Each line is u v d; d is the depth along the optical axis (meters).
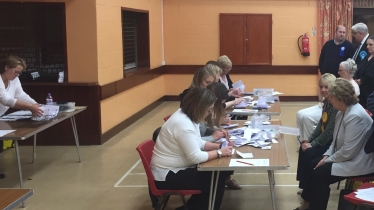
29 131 3.70
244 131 3.42
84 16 5.57
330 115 3.55
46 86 5.63
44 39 5.86
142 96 7.79
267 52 8.98
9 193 2.14
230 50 9.04
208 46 9.10
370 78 4.81
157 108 8.60
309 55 8.90
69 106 4.73
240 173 4.59
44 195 4.04
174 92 9.38
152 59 8.45
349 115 2.97
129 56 7.89
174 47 9.22
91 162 5.05
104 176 4.55
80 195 4.03
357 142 2.94
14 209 3.72
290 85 9.06
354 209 2.64
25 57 5.88
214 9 8.98
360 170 2.96
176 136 2.86
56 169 4.81
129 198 3.94
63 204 3.82
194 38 9.12
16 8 5.77
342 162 3.02
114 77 6.31
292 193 3.99
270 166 2.59
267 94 5.32
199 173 2.94
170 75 9.33
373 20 8.84
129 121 7.03
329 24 8.71
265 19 8.89
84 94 5.69
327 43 6.21
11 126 3.90
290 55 8.97
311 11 8.80
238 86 5.11
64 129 5.79
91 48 5.62
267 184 4.24
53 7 5.78
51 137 5.80
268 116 4.20
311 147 3.60
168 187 2.92
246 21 8.92
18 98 4.52
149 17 8.19
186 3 9.03
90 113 5.74
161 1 9.02
